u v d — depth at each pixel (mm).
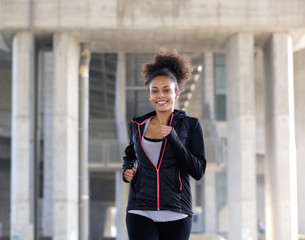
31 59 25578
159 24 25609
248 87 26359
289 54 26328
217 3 25641
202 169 3205
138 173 3223
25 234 22703
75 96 27266
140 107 41438
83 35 26547
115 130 40031
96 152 37188
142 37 26719
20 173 25578
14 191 25594
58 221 25750
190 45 27781
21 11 25625
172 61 3359
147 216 3164
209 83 40656
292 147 26062
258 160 49688
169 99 3195
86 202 27547
